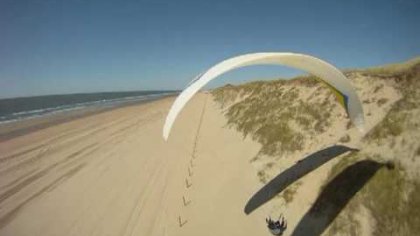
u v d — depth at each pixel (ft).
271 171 60.29
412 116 45.16
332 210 41.75
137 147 119.44
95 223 60.49
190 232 50.24
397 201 36.45
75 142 143.74
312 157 55.36
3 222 66.59
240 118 108.88
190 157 92.89
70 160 111.75
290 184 51.98
